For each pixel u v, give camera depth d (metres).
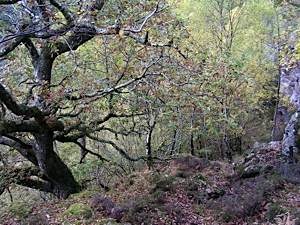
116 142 19.94
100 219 10.41
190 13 22.53
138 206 10.96
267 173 13.52
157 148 19.84
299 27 20.12
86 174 16.91
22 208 11.59
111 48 11.36
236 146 25.14
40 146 12.41
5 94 9.66
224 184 13.59
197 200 12.22
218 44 22.42
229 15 24.17
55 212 11.19
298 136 14.54
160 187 12.88
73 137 13.17
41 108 11.05
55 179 13.17
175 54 13.20
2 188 13.09
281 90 22.50
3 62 12.07
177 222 10.61
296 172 13.20
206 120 20.00
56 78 13.34
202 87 14.12
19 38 9.77
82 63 11.88
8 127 10.64
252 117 27.28
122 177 15.44
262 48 24.59
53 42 10.28
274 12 24.16
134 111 13.42
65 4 9.15
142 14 10.15
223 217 10.90
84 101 11.40
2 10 8.81
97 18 9.52
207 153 24.58
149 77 11.95
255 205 10.98
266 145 15.84
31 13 9.02
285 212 10.12
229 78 16.38
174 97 13.26
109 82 11.73
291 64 18.64
